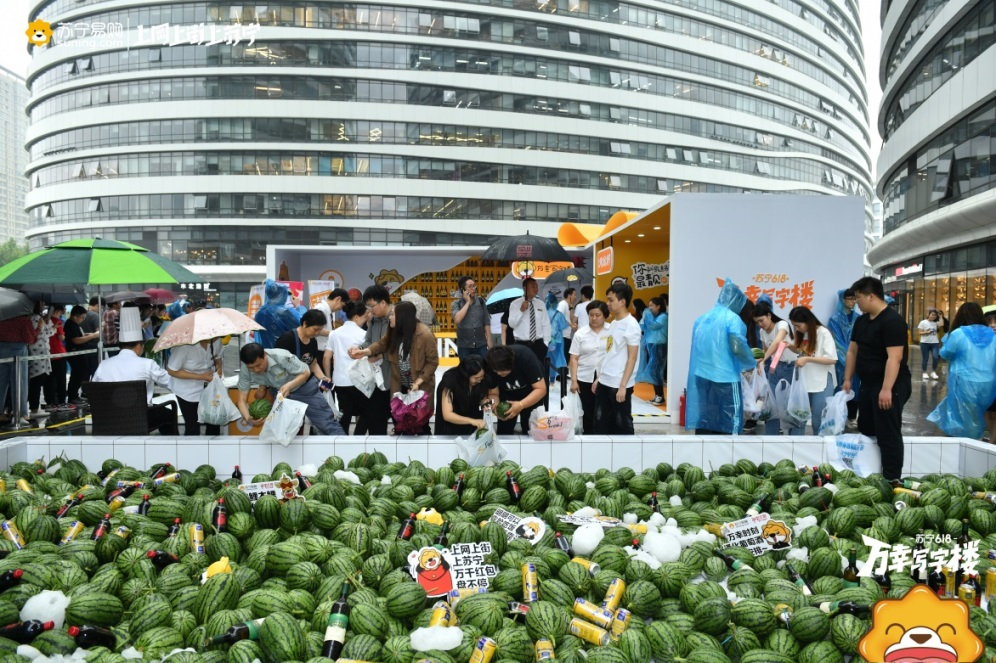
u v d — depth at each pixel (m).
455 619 3.67
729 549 4.81
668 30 69.56
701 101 71.50
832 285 11.89
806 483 6.36
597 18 66.31
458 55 61.69
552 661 3.31
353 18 59.44
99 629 3.39
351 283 23.70
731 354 7.81
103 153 59.81
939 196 30.78
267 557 4.32
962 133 28.61
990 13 25.77
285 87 58.50
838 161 88.25
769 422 9.81
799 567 4.50
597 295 18.88
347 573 4.14
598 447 7.31
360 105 59.28
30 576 3.97
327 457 7.19
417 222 60.28
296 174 58.62
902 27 38.69
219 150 58.47
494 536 4.82
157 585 4.07
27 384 11.77
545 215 63.94
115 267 9.38
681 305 11.82
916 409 14.26
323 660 3.10
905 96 37.50
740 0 73.69
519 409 7.29
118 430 8.18
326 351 9.09
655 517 5.41
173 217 58.69
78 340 13.92
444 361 22.64
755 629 3.64
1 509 5.44
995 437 9.34
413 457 7.20
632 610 4.01
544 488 6.14
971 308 8.98
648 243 18.19
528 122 63.38
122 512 5.39
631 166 67.25
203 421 7.79
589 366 9.34
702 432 8.05
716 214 11.79
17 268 9.24
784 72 78.06
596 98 65.88
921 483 6.33
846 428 11.16
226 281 58.25
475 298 11.46
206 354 8.98
